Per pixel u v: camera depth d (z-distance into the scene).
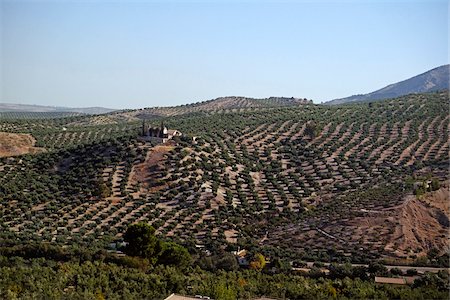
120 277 48.12
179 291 45.38
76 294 42.34
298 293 45.84
